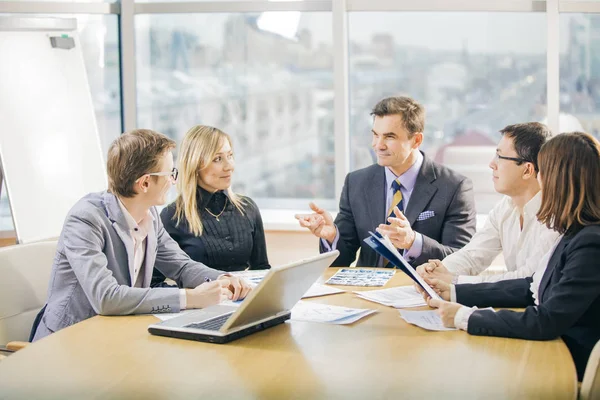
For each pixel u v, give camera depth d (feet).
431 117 15.51
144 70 16.17
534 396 5.12
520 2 14.64
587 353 6.51
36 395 5.23
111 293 7.42
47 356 6.10
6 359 6.04
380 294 8.18
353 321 7.10
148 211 8.57
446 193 10.73
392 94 15.56
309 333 6.72
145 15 15.96
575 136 6.73
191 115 16.28
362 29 15.43
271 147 16.21
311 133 15.99
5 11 15.19
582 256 6.48
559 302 6.43
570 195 6.64
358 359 5.94
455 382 5.39
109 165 8.05
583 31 14.78
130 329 6.92
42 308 8.09
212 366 5.80
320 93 15.79
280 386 5.34
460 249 9.97
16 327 8.34
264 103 16.07
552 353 6.05
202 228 10.27
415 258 10.00
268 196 16.44
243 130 16.24
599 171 6.60
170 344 6.40
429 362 5.84
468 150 15.47
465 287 7.66
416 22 15.21
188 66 16.10
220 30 15.90
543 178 6.85
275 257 15.11
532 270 8.39
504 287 7.59
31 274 8.63
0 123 12.85
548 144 6.84
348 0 15.19
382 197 10.97
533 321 6.42
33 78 13.46
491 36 15.02
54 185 13.38
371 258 10.88
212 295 7.61
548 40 14.58
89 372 5.69
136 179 7.98
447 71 15.29
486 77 15.17
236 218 10.57
